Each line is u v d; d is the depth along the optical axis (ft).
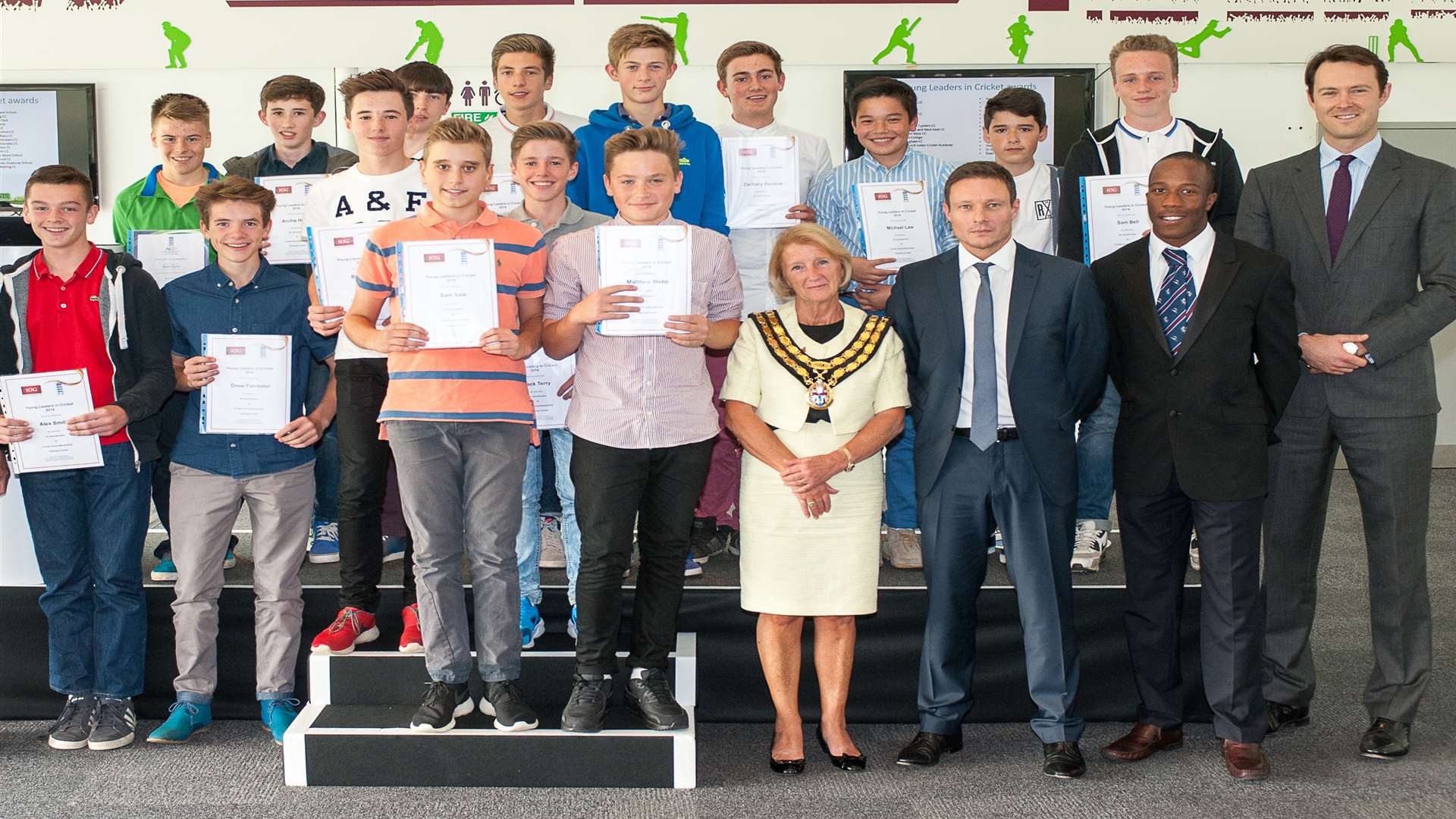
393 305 9.36
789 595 9.64
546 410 10.53
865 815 9.11
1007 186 9.59
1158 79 11.98
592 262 9.48
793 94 19.13
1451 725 11.01
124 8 18.49
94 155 18.57
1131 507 10.05
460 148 9.11
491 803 9.36
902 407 9.78
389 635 11.00
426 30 18.66
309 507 10.78
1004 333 9.69
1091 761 10.29
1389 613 10.24
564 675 10.45
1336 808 9.18
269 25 18.60
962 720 10.38
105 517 10.47
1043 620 9.77
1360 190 10.21
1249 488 9.49
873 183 12.05
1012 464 9.61
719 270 9.62
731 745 10.83
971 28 19.03
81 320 10.25
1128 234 11.33
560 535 12.23
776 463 9.44
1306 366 10.25
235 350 10.25
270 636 10.60
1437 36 19.54
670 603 9.78
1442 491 22.82
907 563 12.07
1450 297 9.74
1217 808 9.21
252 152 18.83
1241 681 9.74
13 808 9.24
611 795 9.53
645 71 11.84
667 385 9.36
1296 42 19.36
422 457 9.30
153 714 11.41
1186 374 9.64
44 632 11.31
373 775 9.70
